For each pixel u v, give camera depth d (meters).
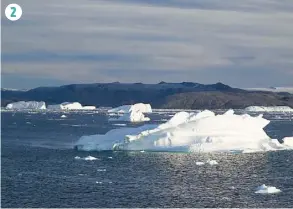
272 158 83.19
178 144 90.94
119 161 79.94
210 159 81.19
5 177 65.94
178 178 65.56
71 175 67.62
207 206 50.66
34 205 51.06
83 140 100.69
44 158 84.44
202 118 96.06
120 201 52.66
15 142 115.06
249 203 51.88
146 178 65.56
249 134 96.38
